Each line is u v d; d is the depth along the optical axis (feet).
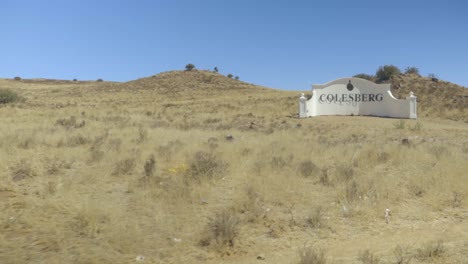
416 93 163.84
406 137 80.94
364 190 32.04
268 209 27.99
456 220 26.96
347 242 22.89
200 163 37.50
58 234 21.97
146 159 43.24
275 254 21.07
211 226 23.97
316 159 45.73
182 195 29.27
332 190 33.22
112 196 29.78
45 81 398.62
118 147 50.75
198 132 76.54
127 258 19.88
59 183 31.94
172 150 49.55
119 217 24.63
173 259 20.15
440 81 175.42
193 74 305.32
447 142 71.36
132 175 36.58
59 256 19.42
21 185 32.12
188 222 24.82
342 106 123.44
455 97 153.07
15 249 19.94
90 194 30.17
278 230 24.32
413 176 37.27
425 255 20.45
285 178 35.29
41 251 19.88
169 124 100.83
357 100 123.03
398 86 174.09
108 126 85.92
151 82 287.89
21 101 192.34
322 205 29.32
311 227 25.11
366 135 84.23
